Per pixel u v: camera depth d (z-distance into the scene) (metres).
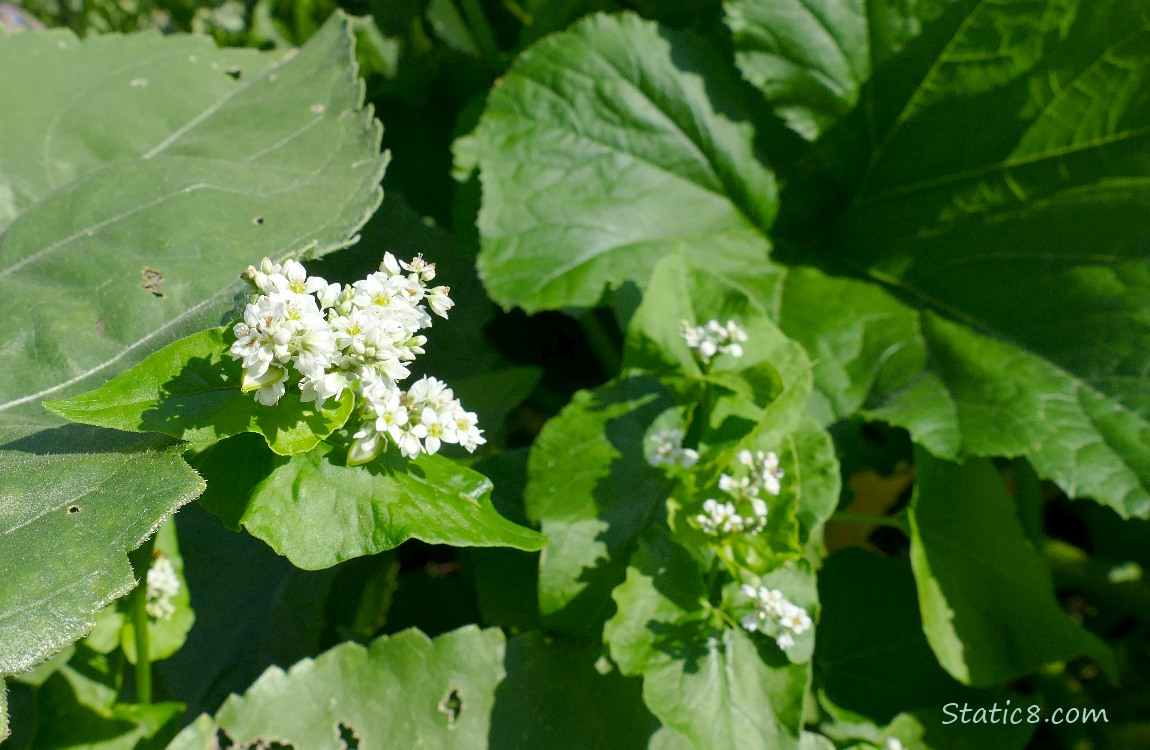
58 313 0.27
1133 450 0.29
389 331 0.22
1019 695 0.31
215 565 0.33
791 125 0.37
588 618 0.29
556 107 0.36
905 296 0.35
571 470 0.29
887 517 0.32
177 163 0.31
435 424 0.23
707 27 0.42
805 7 0.35
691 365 0.30
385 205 0.39
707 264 0.35
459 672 0.29
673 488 0.29
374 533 0.23
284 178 0.31
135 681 0.32
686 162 0.36
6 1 0.48
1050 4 0.33
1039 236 0.34
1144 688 0.37
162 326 0.27
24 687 0.30
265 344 0.21
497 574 0.32
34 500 0.22
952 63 0.35
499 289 0.34
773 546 0.28
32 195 0.32
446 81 0.47
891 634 0.32
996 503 0.32
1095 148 0.34
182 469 0.22
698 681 0.27
